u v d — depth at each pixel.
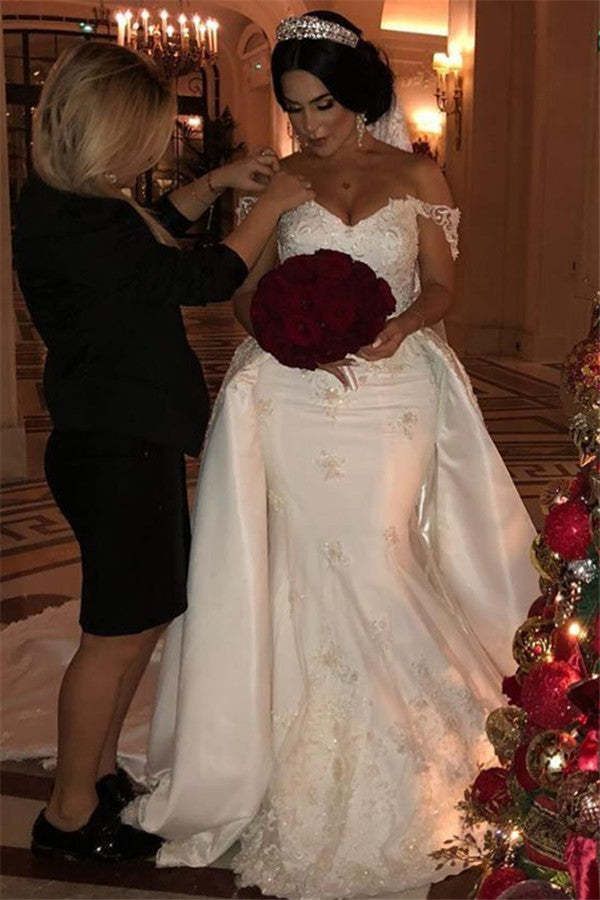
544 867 2.15
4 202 6.57
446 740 2.86
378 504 2.87
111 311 2.57
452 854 2.43
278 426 2.86
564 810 1.89
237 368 2.96
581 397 2.18
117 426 2.61
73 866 2.79
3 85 6.56
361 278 2.67
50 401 2.68
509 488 3.04
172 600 2.74
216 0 17.14
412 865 2.69
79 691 2.73
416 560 3.05
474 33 11.84
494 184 12.09
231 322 15.51
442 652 2.92
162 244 2.62
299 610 2.93
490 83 11.90
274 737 2.89
